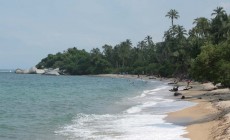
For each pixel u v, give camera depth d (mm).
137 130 23281
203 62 42688
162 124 25703
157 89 77688
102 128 24469
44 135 22547
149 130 23156
